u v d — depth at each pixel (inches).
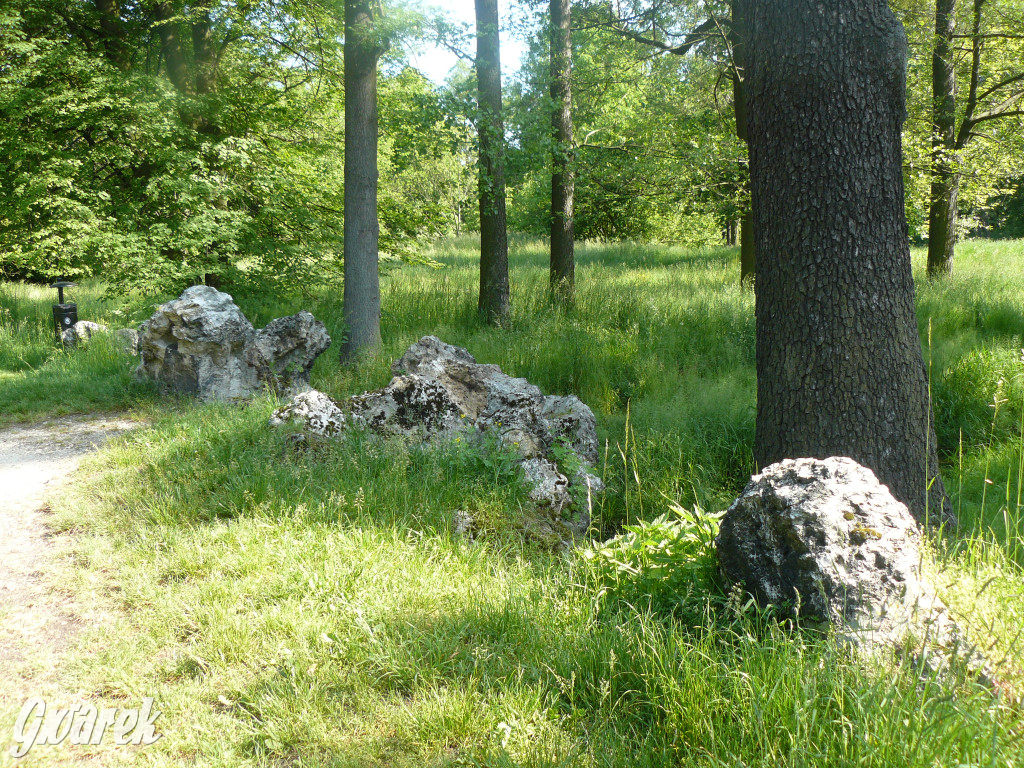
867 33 167.3
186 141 470.9
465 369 264.7
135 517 187.5
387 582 147.6
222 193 465.1
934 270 589.6
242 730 107.6
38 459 251.6
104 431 284.4
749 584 125.4
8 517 197.0
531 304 520.1
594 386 337.4
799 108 171.9
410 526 179.6
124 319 491.2
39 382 351.3
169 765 102.3
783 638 114.2
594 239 1334.9
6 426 296.8
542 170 470.0
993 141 570.3
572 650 122.3
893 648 108.1
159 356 323.3
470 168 444.1
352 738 106.7
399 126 441.1
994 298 468.1
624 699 113.5
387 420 237.1
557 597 141.6
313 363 349.1
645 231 1325.0
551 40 486.3
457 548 168.7
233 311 321.1
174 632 135.1
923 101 563.8
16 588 155.5
